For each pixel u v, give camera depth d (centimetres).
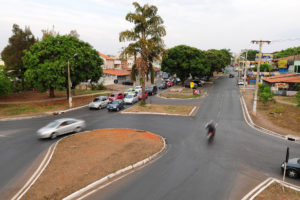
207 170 1159
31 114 2562
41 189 916
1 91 2941
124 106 3178
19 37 3975
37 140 1630
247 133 1888
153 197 895
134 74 3095
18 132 1850
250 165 1234
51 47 3152
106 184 990
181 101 3594
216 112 2750
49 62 3097
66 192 897
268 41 2383
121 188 961
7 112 2625
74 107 3044
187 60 5428
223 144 1597
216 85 6075
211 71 7150
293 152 1445
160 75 9650
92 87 5100
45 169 1103
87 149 1398
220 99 3750
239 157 1350
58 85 3084
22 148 1456
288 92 4059
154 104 3300
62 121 1764
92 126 2089
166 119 2389
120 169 1123
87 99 3725
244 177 1090
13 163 1214
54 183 966
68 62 2916
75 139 1623
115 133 1812
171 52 5469
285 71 5725
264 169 1186
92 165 1158
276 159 1325
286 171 1109
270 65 7331
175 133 1875
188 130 1969
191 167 1194
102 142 1548
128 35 2850
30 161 1240
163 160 1285
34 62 3103
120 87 5725
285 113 2580
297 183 1037
